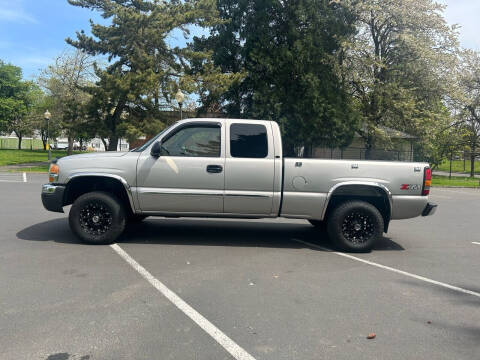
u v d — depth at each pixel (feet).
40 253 19.20
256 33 79.20
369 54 81.41
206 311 12.96
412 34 80.59
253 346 10.78
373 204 22.63
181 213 21.27
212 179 20.84
